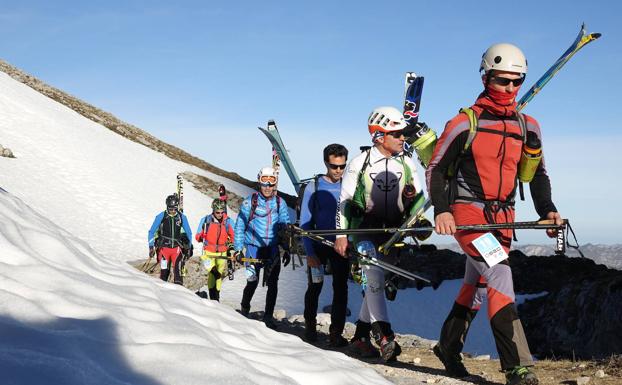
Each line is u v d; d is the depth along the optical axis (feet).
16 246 9.97
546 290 73.92
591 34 15.80
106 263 12.78
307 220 25.52
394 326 67.15
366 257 19.44
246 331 12.78
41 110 142.72
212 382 8.05
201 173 156.76
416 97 22.29
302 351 12.48
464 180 15.75
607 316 46.39
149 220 103.35
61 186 105.50
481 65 15.74
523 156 15.49
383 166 20.22
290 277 74.74
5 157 108.37
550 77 16.12
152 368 7.89
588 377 16.52
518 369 14.70
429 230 16.35
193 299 13.20
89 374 7.11
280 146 31.17
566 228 14.76
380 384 12.39
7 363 6.71
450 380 16.90
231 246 36.09
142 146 161.17
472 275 16.83
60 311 8.54
